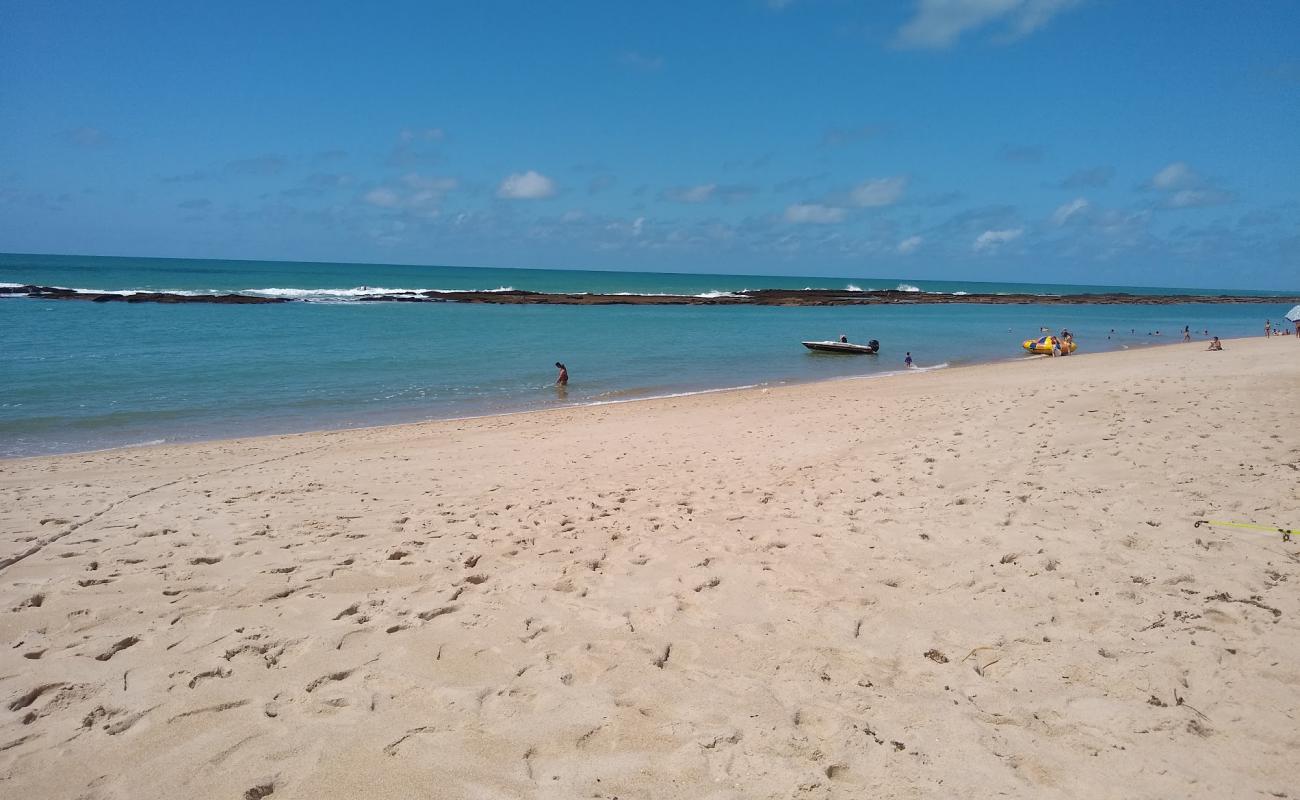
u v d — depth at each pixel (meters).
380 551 6.06
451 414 16.88
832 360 28.64
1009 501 6.95
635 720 3.54
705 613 4.80
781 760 3.21
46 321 32.94
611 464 9.99
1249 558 5.23
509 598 5.05
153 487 8.94
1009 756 3.22
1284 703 3.46
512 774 3.13
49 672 3.96
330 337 31.39
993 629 4.44
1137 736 3.32
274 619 4.66
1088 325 51.47
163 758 3.22
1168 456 8.21
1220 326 51.88
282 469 10.18
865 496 7.48
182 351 25.56
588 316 48.75
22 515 7.40
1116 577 5.03
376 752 3.27
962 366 26.88
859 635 4.46
